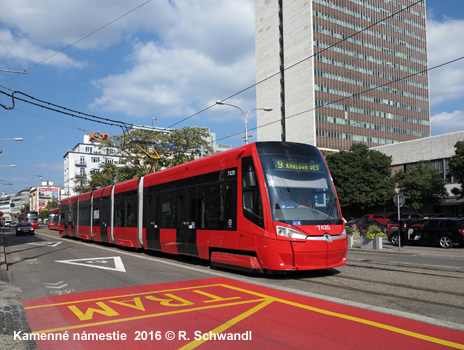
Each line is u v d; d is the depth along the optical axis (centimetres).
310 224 979
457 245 2266
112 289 902
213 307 704
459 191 3681
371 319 607
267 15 9694
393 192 4853
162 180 1552
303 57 8750
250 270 1022
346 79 9112
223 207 1150
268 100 9644
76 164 11762
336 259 998
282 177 1021
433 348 480
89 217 2516
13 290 905
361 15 9512
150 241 1606
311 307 688
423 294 798
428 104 10856
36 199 15050
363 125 9362
